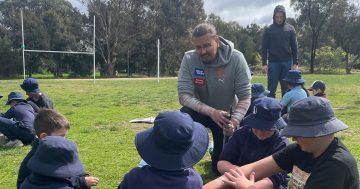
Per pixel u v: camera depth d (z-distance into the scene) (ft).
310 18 204.74
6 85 90.99
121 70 192.13
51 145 10.64
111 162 20.45
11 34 169.37
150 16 180.45
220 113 15.90
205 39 16.38
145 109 42.68
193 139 8.83
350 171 8.39
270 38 28.40
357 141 24.67
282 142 12.62
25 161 13.38
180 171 8.66
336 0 202.08
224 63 16.83
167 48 183.62
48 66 172.04
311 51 207.82
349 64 216.13
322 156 8.62
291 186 10.17
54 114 14.01
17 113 24.12
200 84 17.16
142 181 8.61
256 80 103.19
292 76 22.75
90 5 172.04
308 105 8.51
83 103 49.19
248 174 10.49
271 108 12.25
